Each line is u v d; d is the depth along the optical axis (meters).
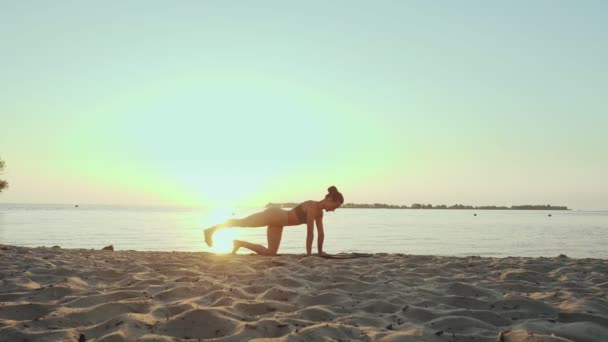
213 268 5.62
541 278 5.33
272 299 3.89
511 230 35.75
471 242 21.89
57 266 5.71
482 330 2.91
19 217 53.25
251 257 7.07
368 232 30.45
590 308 3.47
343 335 2.80
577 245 20.50
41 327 2.89
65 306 3.46
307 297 3.89
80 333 2.76
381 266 6.25
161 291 4.09
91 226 33.06
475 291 4.24
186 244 18.31
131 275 5.02
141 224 38.94
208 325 2.88
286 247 17.28
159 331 2.81
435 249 17.77
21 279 4.53
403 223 51.31
